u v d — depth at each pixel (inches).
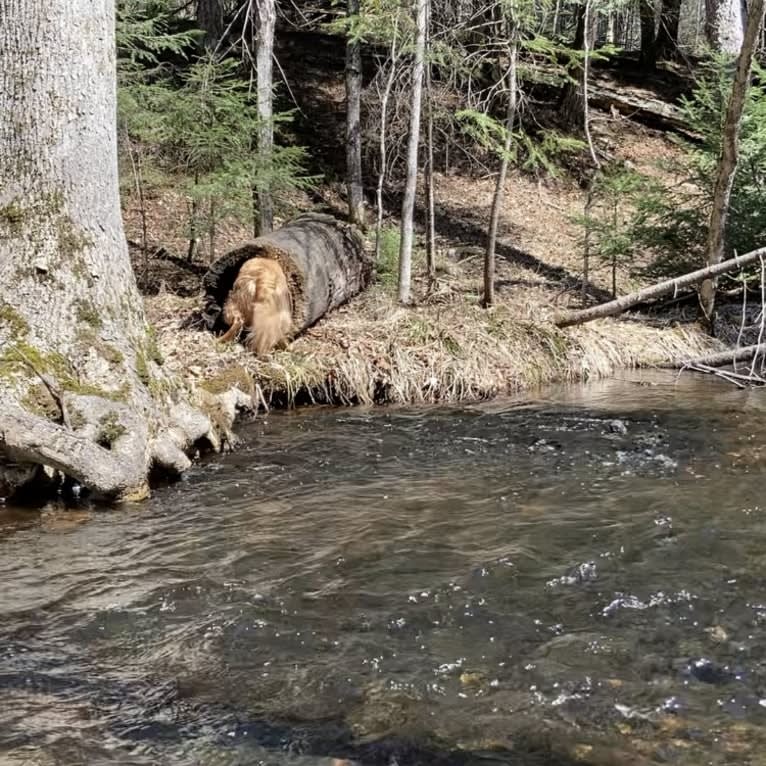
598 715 116.4
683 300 464.8
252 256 340.5
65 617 147.6
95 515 203.6
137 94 410.0
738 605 147.6
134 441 218.8
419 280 470.6
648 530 183.5
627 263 523.8
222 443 262.7
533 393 344.8
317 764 106.8
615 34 1050.1
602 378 375.6
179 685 125.5
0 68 227.8
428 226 462.6
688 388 350.6
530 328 380.2
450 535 183.8
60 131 230.5
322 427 287.0
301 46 781.9
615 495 209.5
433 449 259.0
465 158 670.5
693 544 175.2
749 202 449.1
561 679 125.2
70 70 231.1
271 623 144.0
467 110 390.3
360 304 412.2
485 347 358.3
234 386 291.3
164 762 107.0
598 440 265.4
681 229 463.2
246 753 109.0
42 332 225.9
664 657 131.0
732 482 218.1
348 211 581.9
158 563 171.6
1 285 226.8
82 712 118.4
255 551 177.0
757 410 305.0
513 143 465.4
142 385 236.8
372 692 122.6
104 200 240.5
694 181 471.2
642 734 112.1
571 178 665.6
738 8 692.1
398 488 220.1
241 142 425.1
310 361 324.5
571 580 158.6
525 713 117.0
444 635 138.9
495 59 468.8
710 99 463.2
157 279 447.2
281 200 482.6
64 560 174.1
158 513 204.4
